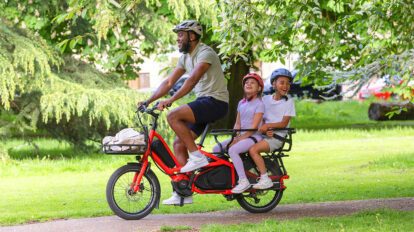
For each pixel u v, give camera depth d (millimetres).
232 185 17641
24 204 21797
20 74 33906
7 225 17359
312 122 58781
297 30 19797
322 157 34969
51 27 35500
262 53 20672
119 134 17000
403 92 20531
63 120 37031
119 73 39406
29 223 17625
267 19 19031
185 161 17328
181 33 16891
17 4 34406
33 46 33594
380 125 54906
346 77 19562
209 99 16891
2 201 22688
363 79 19359
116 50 34938
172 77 17156
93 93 33844
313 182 25375
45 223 17250
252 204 18297
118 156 36594
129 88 37062
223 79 17047
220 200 20891
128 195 16984
